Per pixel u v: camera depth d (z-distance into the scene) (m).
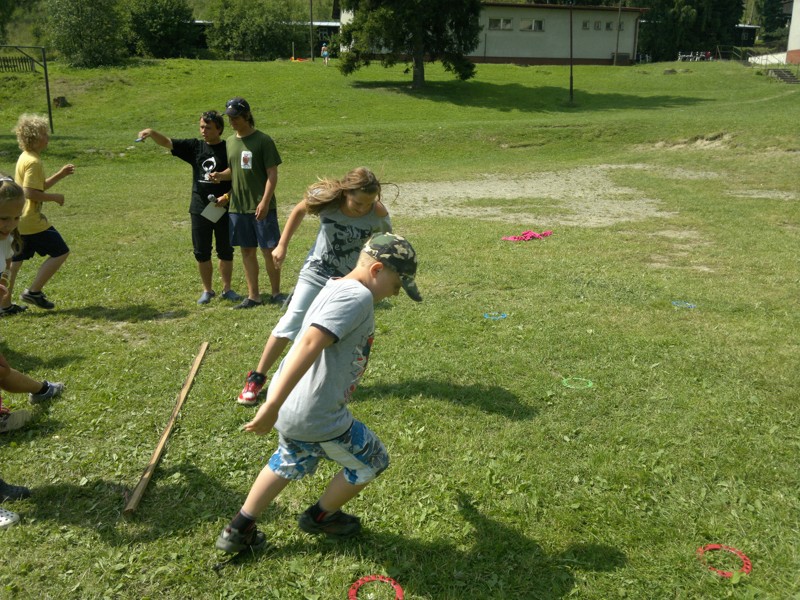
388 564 2.98
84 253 9.52
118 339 5.91
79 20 42.53
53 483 3.59
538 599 2.80
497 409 4.48
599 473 3.71
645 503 3.44
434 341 5.75
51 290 7.55
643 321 6.33
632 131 25.28
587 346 5.63
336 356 2.69
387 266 2.73
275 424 2.82
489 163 22.38
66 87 38.12
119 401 4.60
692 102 37.94
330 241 4.31
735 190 15.66
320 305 2.65
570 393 4.72
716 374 5.08
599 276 8.05
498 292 7.35
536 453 3.92
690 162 19.88
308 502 3.43
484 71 47.31
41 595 2.79
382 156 24.31
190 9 59.31
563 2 63.00
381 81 41.88
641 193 15.60
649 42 69.75
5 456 3.87
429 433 4.15
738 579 2.86
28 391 4.41
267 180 6.45
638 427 4.23
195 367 5.08
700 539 3.16
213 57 61.06
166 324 6.34
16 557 3.02
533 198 15.15
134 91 37.78
